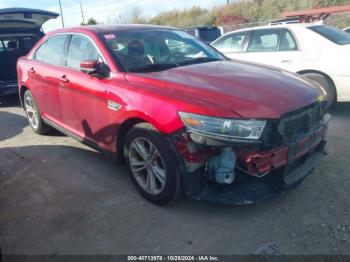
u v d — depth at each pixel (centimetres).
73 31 444
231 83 321
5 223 325
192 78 335
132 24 463
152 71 364
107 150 386
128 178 397
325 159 413
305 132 314
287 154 289
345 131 503
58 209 342
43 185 392
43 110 518
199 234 292
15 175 422
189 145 286
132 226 308
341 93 560
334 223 295
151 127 315
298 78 367
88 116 400
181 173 298
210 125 276
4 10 746
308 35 591
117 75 361
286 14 1777
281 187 298
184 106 289
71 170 426
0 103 833
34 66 512
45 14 812
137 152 341
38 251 284
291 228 292
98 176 406
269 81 332
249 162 276
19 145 525
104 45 387
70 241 294
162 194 321
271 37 640
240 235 288
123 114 338
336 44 564
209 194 297
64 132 471
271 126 283
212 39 1518
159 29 452
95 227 310
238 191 299
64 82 428
